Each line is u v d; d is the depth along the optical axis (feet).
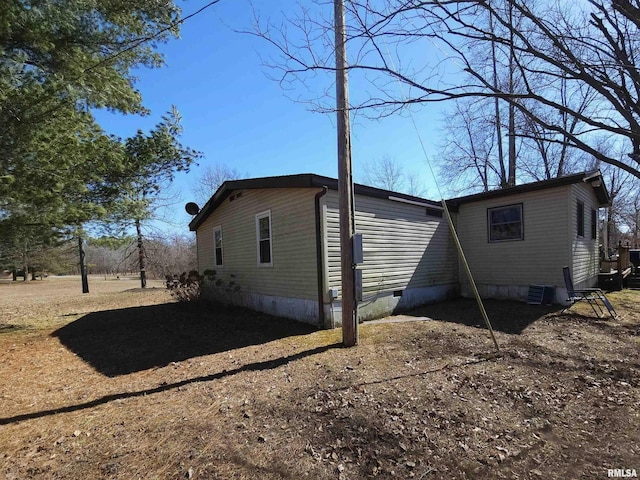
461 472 7.72
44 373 15.96
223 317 27.73
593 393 11.55
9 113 18.01
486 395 11.59
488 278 32.12
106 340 21.83
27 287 84.02
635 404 10.65
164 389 13.39
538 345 17.03
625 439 8.79
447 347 17.16
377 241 25.89
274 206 26.48
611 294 32.27
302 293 24.03
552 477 7.45
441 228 32.50
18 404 12.46
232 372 14.97
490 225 31.99
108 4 21.48
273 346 18.85
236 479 7.72
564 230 27.32
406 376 13.47
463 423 9.82
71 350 19.86
